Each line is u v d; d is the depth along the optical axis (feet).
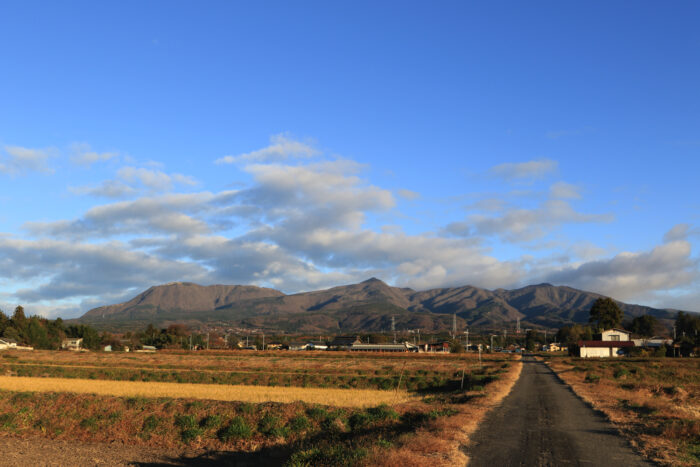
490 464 46.78
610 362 304.71
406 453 47.55
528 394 120.98
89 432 97.04
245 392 138.31
